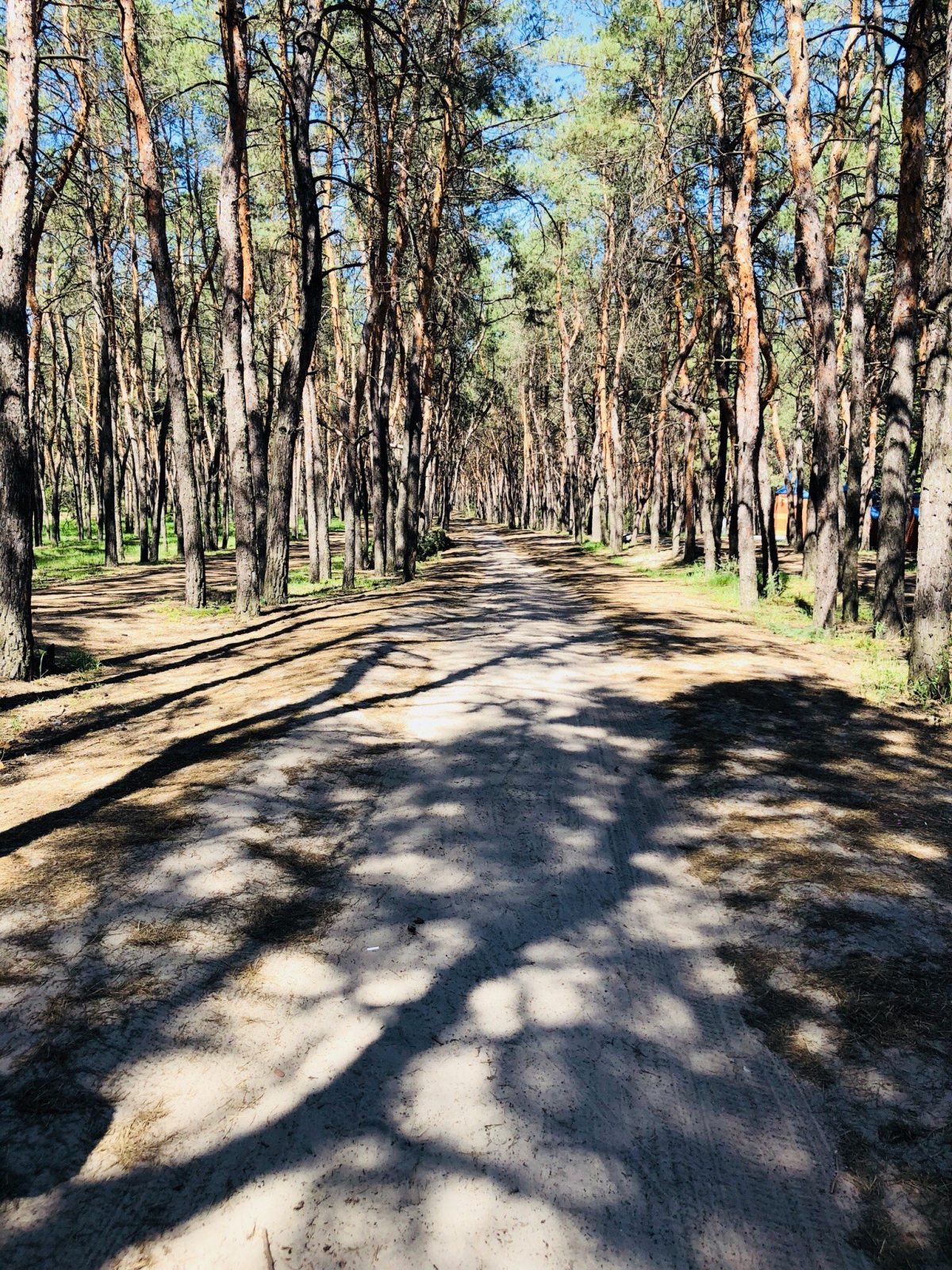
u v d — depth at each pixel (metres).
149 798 5.54
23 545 8.62
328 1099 3.00
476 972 3.81
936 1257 2.40
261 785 5.82
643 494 52.81
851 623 13.56
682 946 4.05
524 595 18.67
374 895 4.48
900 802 5.68
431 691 8.70
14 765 6.25
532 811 5.65
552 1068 3.19
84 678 9.05
